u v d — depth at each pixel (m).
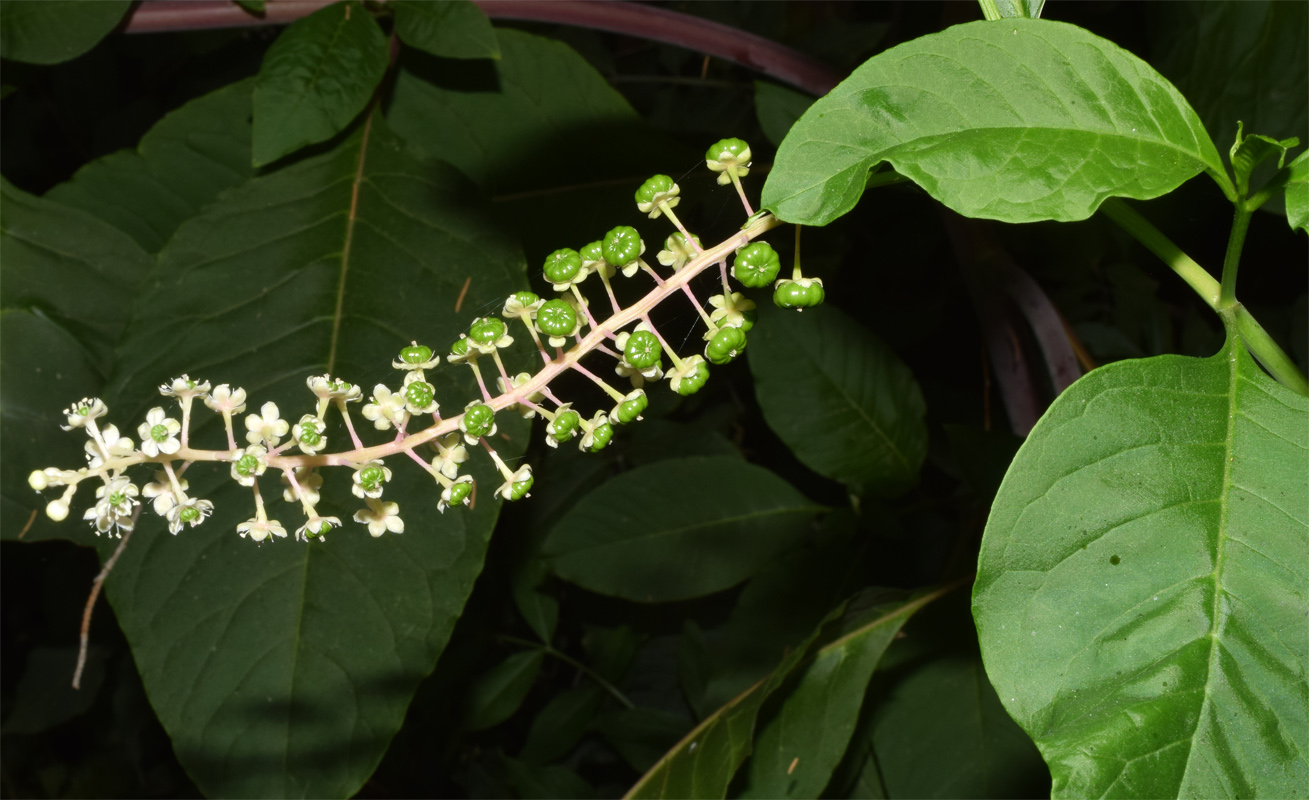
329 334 0.63
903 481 0.88
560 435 0.52
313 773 0.59
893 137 0.51
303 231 0.64
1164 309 1.03
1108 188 0.51
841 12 1.08
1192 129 0.52
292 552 0.60
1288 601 0.50
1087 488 0.50
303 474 0.54
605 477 1.07
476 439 0.52
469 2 0.65
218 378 0.62
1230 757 0.49
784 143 0.50
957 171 0.50
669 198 0.52
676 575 0.89
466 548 0.60
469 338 0.53
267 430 0.52
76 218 0.67
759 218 0.52
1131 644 0.50
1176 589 0.50
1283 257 1.00
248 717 0.59
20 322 0.65
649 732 0.99
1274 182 0.52
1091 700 0.49
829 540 0.90
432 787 1.36
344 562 0.60
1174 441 0.51
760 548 0.90
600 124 0.76
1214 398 0.51
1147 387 0.51
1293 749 0.49
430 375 0.62
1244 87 0.69
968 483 0.77
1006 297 0.81
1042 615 0.50
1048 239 1.04
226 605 0.60
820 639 0.71
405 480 0.61
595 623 1.20
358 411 0.62
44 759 1.46
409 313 0.63
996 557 0.50
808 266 0.99
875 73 0.51
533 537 1.06
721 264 0.52
